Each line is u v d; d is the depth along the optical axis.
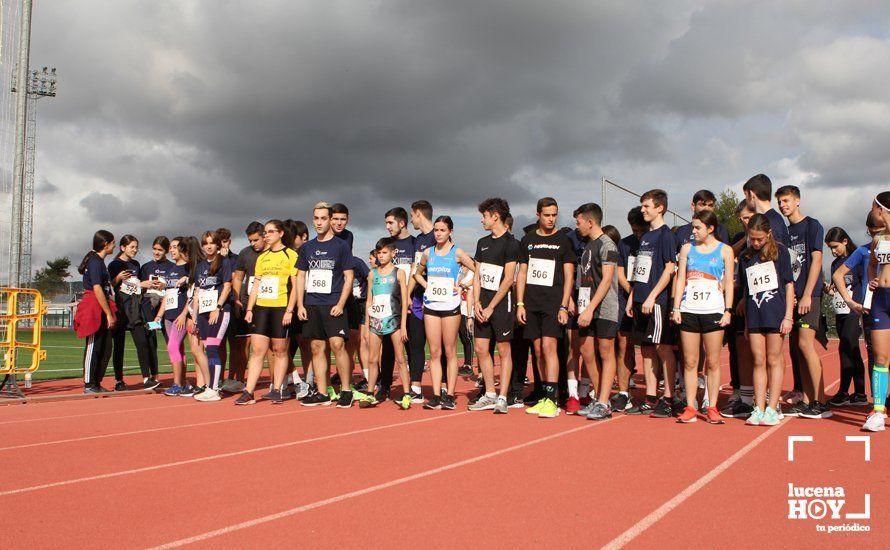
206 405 7.83
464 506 3.51
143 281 9.55
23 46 11.35
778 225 6.36
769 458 4.66
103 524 3.26
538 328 6.79
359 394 7.64
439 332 7.27
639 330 6.73
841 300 8.12
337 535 3.07
